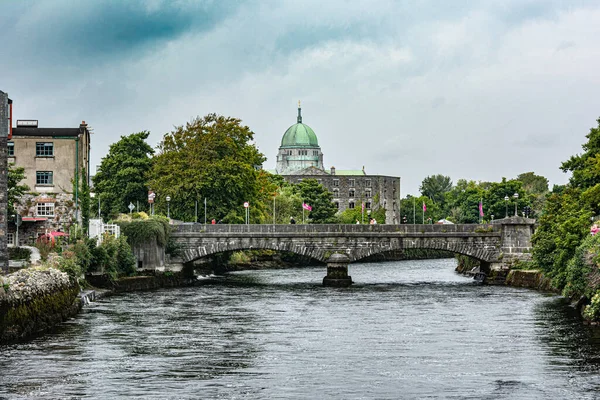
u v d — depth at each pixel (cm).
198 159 14600
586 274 7825
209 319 7856
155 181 14550
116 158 14888
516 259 12362
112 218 14450
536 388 5091
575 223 9112
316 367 5672
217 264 15638
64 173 11606
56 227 11519
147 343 6512
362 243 12362
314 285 12169
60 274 7912
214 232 12338
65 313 7656
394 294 10525
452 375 5434
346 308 8800
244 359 5928
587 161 10250
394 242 12400
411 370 5578
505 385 5169
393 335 6931
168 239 12175
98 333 6931
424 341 6631
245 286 11894
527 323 7550
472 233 12425
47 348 6219
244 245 12362
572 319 7794
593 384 5175
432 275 14975
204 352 6178
